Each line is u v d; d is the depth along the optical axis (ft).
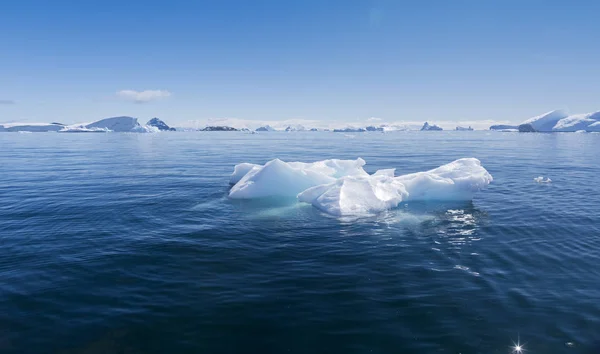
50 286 19.19
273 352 13.88
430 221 32.86
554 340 14.48
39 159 91.40
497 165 78.33
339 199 37.19
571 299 17.69
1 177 59.31
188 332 15.12
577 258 23.24
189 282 19.80
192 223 32.04
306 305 17.30
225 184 53.06
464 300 17.70
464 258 23.48
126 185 51.88
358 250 25.11
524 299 17.74
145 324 15.66
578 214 34.83
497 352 13.83
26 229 29.73
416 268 21.84
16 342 14.40
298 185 44.65
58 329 15.26
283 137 284.61
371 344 14.35
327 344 14.35
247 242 26.76
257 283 19.74
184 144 171.32
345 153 115.85
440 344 14.32
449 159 93.61
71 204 39.27
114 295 18.24
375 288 19.11
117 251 24.54
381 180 42.16
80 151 120.57
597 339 14.52
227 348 14.12
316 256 23.93
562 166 75.66
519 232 29.19
